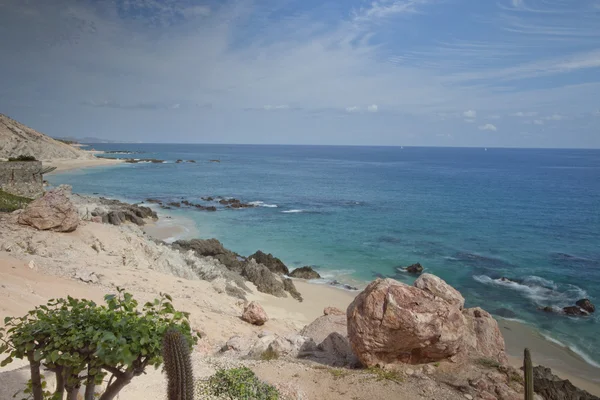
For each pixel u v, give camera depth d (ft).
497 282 116.88
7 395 24.61
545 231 181.47
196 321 64.80
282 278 110.93
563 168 607.78
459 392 37.35
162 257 100.27
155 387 35.09
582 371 69.92
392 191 316.81
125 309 20.40
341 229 182.80
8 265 63.00
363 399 36.52
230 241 159.43
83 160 508.12
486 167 623.36
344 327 62.69
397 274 124.16
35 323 19.48
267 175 439.22
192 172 457.68
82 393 26.86
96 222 115.03
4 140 424.46
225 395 34.81
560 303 101.96
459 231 180.55
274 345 50.01
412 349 41.63
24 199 140.05
